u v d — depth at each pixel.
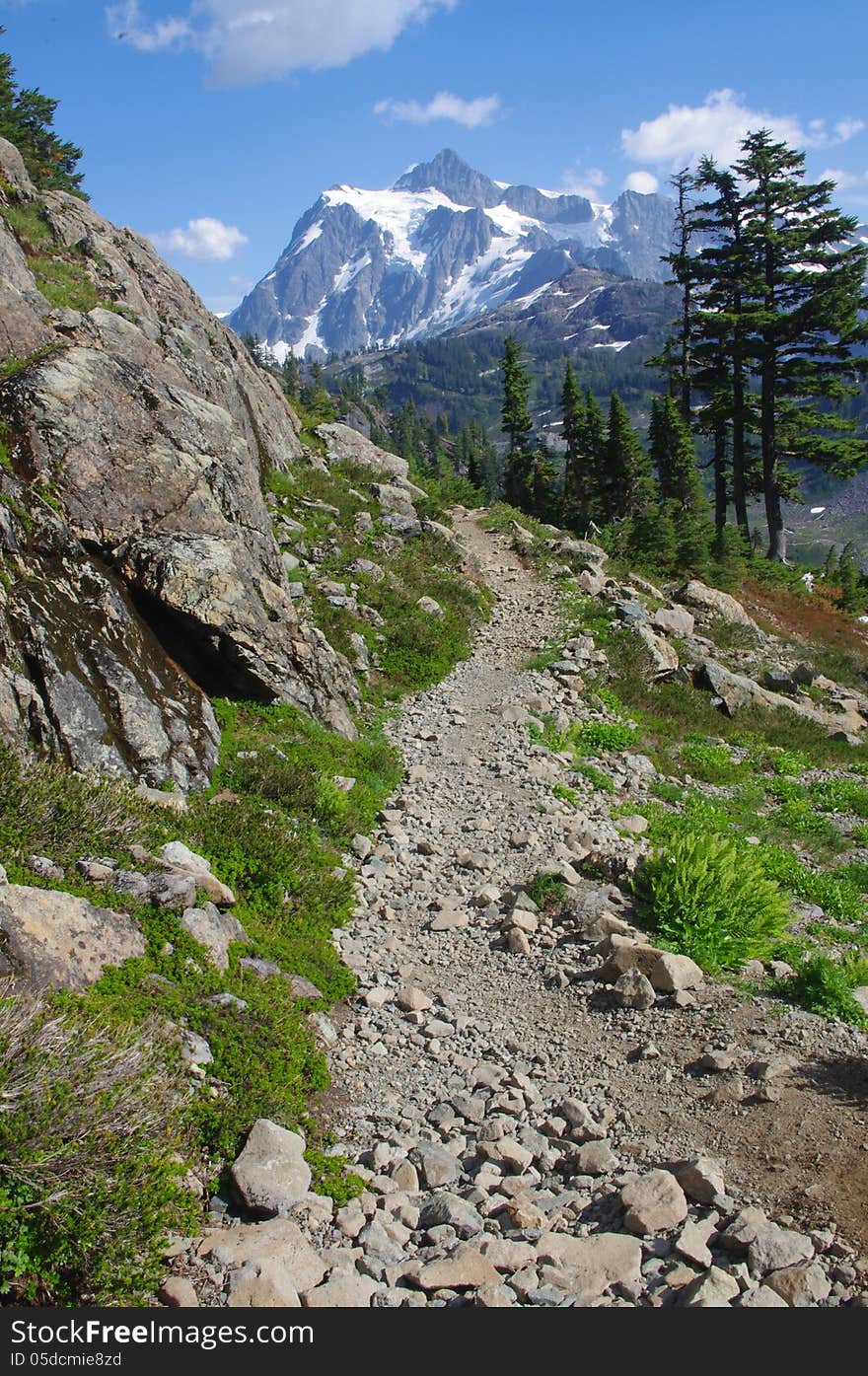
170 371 19.56
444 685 22.78
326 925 10.71
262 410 31.66
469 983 10.06
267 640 15.93
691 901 10.82
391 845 13.72
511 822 14.88
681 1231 5.82
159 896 8.28
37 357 15.36
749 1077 7.67
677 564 39.78
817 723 26.47
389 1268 5.54
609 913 11.03
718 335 47.50
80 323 18.28
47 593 12.19
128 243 27.56
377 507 32.72
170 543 14.73
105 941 7.39
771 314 44.53
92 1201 4.88
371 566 26.77
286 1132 6.49
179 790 11.98
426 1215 6.20
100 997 6.75
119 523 14.51
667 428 51.59
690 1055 8.23
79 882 8.08
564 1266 5.54
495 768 17.48
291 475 31.17
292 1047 7.73
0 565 11.75
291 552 25.36
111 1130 5.19
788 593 41.59
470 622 27.48
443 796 16.00
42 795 8.77
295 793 13.29
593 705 22.84
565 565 35.00
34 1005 5.73
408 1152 7.05
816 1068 7.73
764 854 15.65
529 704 21.44
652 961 9.59
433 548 31.36
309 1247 5.57
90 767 10.88
